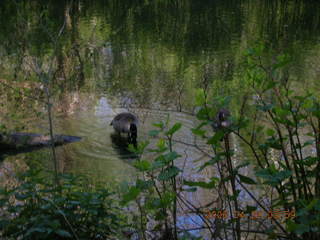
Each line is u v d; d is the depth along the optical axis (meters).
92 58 13.95
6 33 15.10
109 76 13.23
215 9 27.39
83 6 26.39
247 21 23.00
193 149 8.22
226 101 3.28
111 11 25.47
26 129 9.30
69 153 8.27
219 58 15.36
